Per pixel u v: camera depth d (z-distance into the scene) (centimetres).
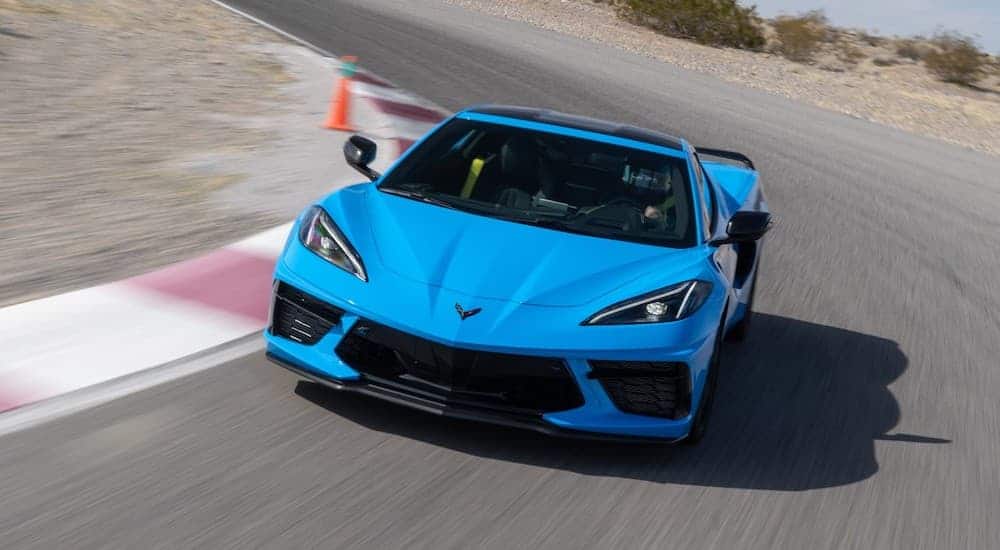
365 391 418
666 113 1686
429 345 406
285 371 479
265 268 623
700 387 434
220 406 433
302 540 333
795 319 727
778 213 1107
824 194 1263
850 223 1116
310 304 435
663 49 2995
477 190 500
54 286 554
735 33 3547
